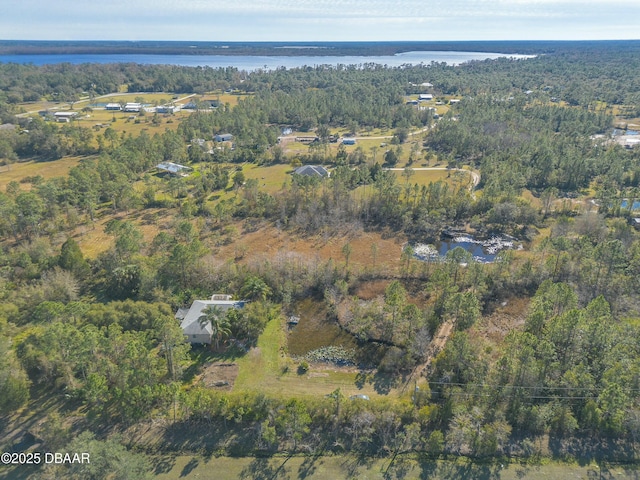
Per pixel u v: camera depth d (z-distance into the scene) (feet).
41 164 528.63
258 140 588.91
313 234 361.10
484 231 372.38
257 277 269.44
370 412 178.09
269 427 173.27
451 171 504.02
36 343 199.82
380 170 473.26
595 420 176.76
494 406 186.19
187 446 172.35
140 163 497.87
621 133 634.84
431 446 169.37
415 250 337.52
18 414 182.91
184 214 373.61
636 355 198.80
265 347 228.43
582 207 390.21
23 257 279.49
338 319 252.42
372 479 160.76
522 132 590.14
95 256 313.73
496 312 260.42
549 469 165.27
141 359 189.57
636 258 278.67
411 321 226.58
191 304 253.65
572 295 226.79
